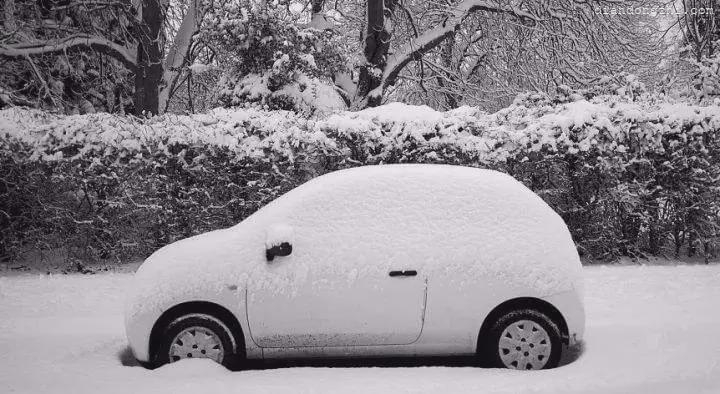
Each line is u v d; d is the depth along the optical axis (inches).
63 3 658.2
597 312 293.1
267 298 215.0
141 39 606.9
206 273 216.2
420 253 217.9
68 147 401.4
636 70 834.2
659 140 410.6
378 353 218.5
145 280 220.1
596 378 202.5
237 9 552.7
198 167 407.2
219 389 193.3
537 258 218.7
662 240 427.2
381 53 675.4
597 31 733.9
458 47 883.4
